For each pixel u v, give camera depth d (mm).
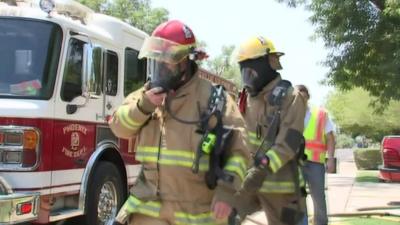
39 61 5914
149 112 2965
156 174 3004
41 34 5992
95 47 6395
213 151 2871
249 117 4293
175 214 2973
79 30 6371
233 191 2840
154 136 3029
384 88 13258
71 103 6203
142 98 2945
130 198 3113
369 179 17109
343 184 15156
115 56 7332
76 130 6340
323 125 6555
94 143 6762
